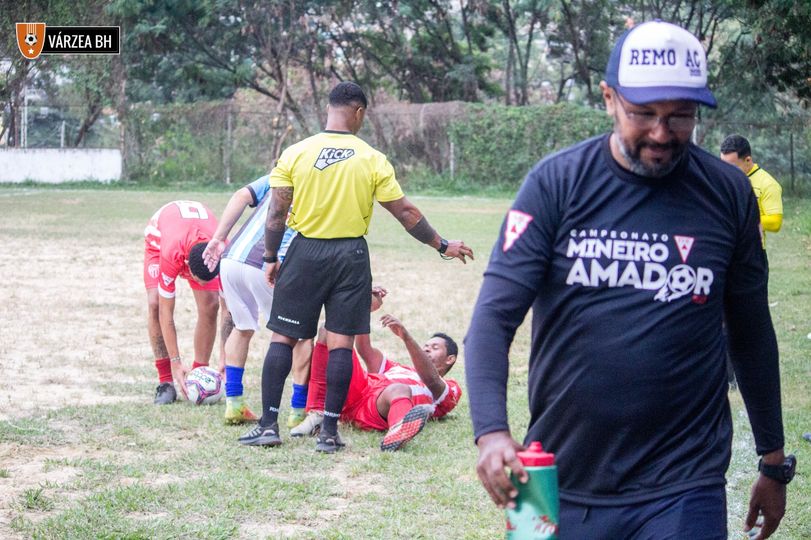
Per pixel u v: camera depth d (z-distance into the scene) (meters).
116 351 9.58
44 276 14.53
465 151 41.03
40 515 5.04
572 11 44.56
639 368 2.84
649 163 2.77
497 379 2.74
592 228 2.85
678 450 2.90
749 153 8.11
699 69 2.71
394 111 41.38
